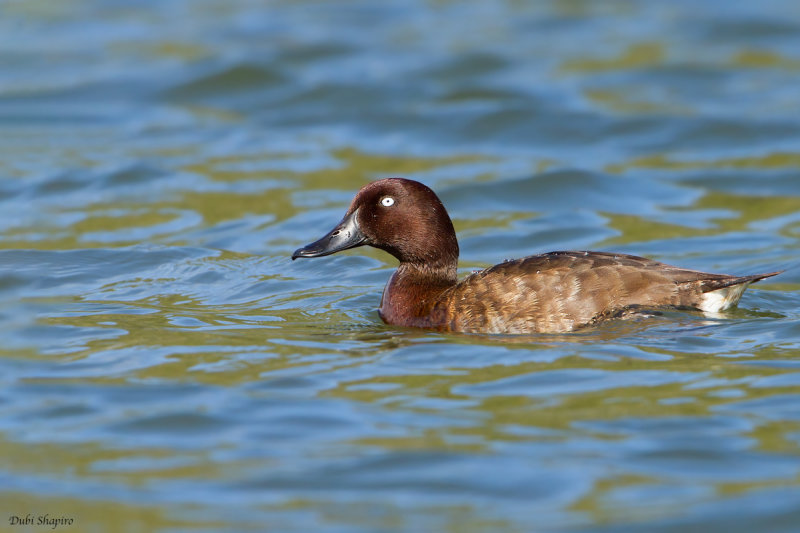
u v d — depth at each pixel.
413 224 12.16
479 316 11.43
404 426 9.02
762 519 7.56
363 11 28.00
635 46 24.95
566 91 22.42
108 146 20.27
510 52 24.62
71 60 24.53
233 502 7.90
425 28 26.58
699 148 19.88
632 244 15.64
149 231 16.27
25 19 27.59
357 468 8.34
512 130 20.80
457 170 18.97
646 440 8.68
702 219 16.72
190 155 19.84
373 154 19.80
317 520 7.65
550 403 9.40
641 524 7.54
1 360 10.83
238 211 17.16
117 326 11.97
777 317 11.57
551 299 11.23
